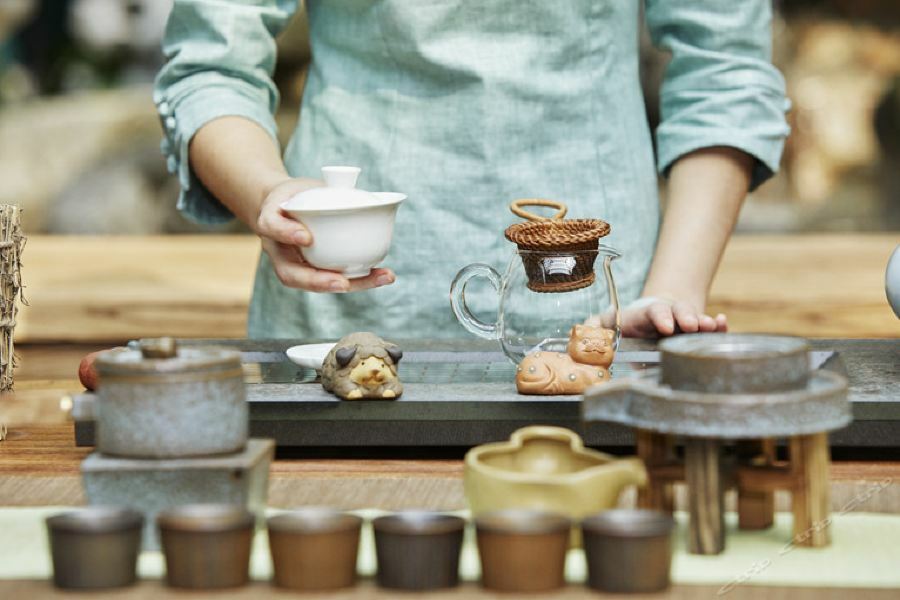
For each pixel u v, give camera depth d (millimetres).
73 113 4395
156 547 1246
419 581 1145
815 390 1191
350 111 2410
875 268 3340
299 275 1776
